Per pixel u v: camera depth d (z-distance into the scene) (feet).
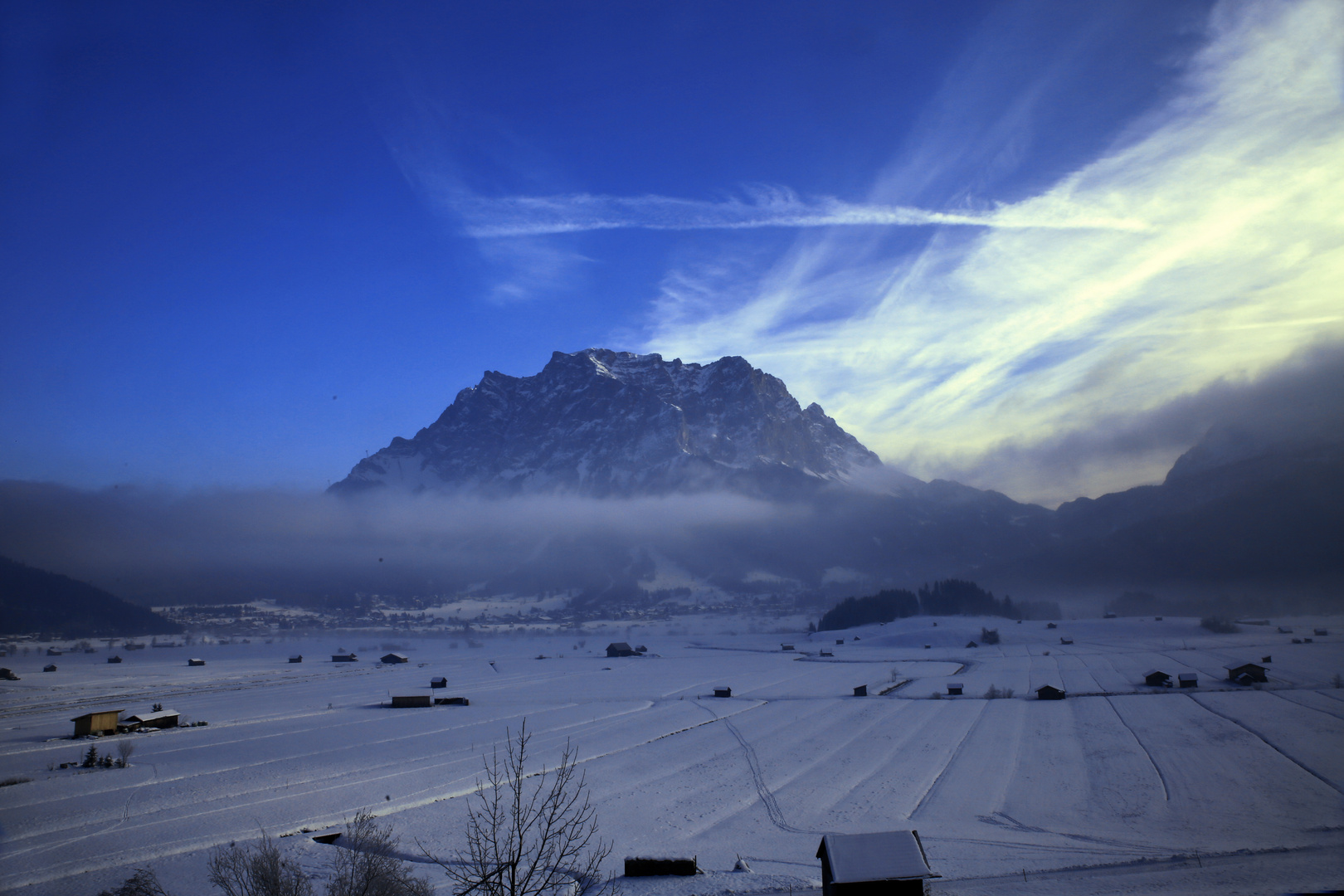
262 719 344.49
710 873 146.41
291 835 169.17
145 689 490.08
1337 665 460.96
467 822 178.40
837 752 260.42
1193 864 145.38
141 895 131.54
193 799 198.80
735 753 260.01
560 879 142.00
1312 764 220.43
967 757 248.52
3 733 309.42
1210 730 271.90
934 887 136.36
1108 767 228.22
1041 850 157.38
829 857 121.80
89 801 197.26
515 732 303.48
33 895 138.41
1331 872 137.49
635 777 227.20
